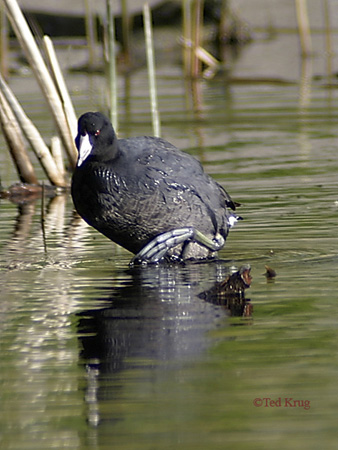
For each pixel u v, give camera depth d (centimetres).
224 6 3161
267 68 2716
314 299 870
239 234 1177
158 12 3156
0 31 2597
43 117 2095
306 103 2214
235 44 3147
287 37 3191
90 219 1083
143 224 1072
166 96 2381
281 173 1572
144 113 2152
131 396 656
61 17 3123
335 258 1033
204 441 577
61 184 1591
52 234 1230
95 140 1040
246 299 882
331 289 903
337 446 561
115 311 862
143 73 2767
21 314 860
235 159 1706
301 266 1005
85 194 1065
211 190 1111
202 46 3103
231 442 573
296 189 1441
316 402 629
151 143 1101
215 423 604
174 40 3098
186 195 1073
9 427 613
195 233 1069
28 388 679
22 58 2934
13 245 1162
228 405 631
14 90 2459
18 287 959
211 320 821
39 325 825
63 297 916
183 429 594
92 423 612
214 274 1002
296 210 1295
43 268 1042
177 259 1081
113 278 995
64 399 656
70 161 1545
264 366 697
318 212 1277
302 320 806
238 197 1402
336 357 710
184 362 714
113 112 1476
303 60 2802
